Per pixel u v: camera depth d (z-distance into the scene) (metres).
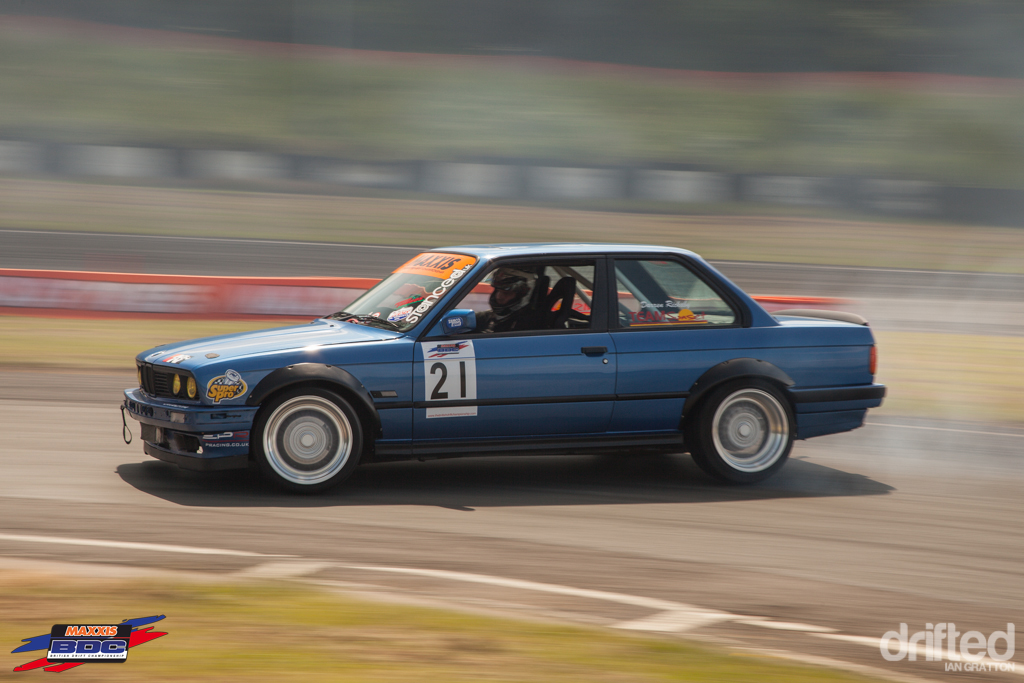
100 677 5.09
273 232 40.53
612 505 9.23
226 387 8.76
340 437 9.10
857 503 9.66
